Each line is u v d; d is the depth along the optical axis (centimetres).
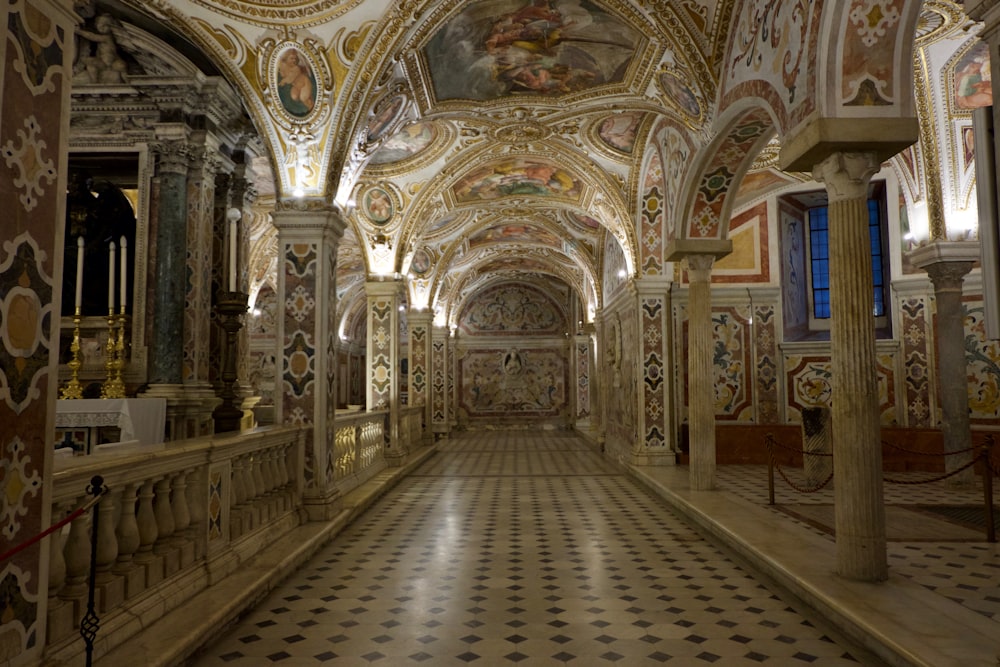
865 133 573
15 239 333
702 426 1086
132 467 457
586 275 2314
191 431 945
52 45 363
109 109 951
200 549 577
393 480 1321
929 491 1136
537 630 527
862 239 596
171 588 516
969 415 1280
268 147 905
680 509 1019
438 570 699
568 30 903
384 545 811
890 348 1470
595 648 489
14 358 331
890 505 996
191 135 966
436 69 973
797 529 800
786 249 1605
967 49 1016
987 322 365
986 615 500
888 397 1467
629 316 1566
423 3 807
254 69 859
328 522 862
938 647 434
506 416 3128
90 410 835
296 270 909
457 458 1833
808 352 1563
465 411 3134
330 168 910
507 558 748
